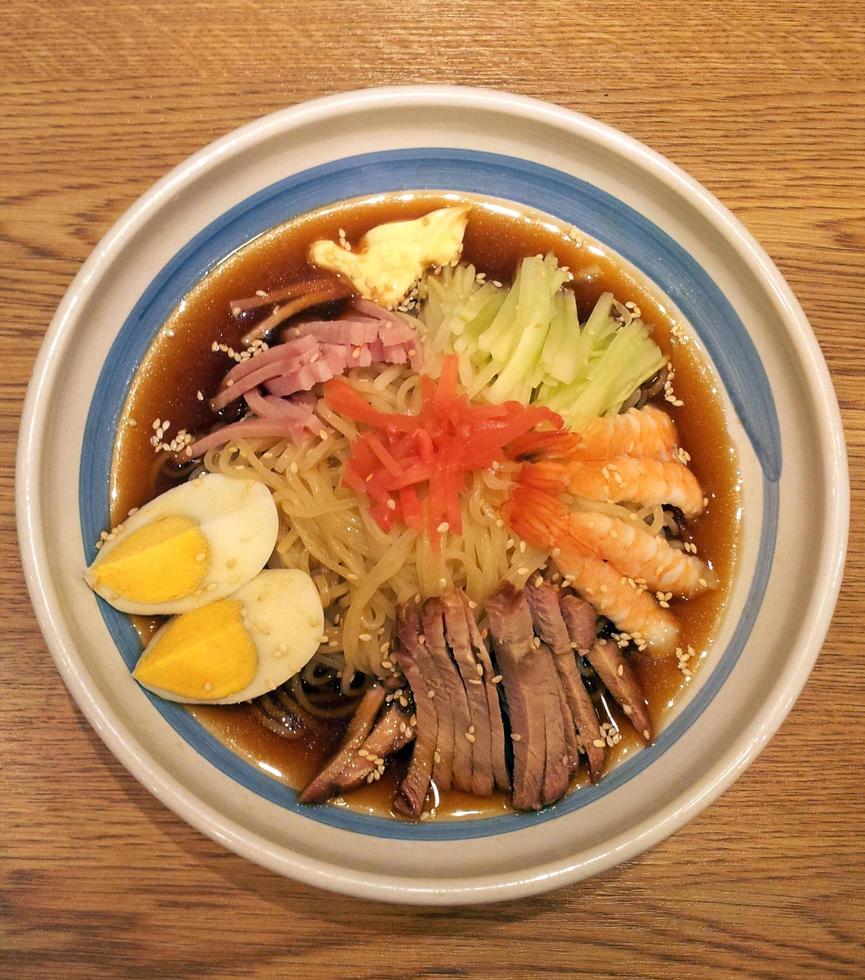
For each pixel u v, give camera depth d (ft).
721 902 0.95
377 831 0.90
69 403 0.89
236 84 0.97
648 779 0.92
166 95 0.96
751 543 0.97
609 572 0.94
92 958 0.91
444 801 0.93
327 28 0.97
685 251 0.96
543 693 0.92
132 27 0.96
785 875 0.95
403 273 0.99
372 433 0.92
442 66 0.98
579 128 0.91
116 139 0.95
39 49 0.96
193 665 0.88
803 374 0.91
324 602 0.95
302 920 0.93
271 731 0.94
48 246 0.94
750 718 0.87
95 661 0.86
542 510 0.90
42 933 0.91
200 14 0.97
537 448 0.92
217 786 0.89
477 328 0.98
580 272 1.01
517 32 0.98
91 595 0.89
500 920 0.94
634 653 0.98
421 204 1.00
